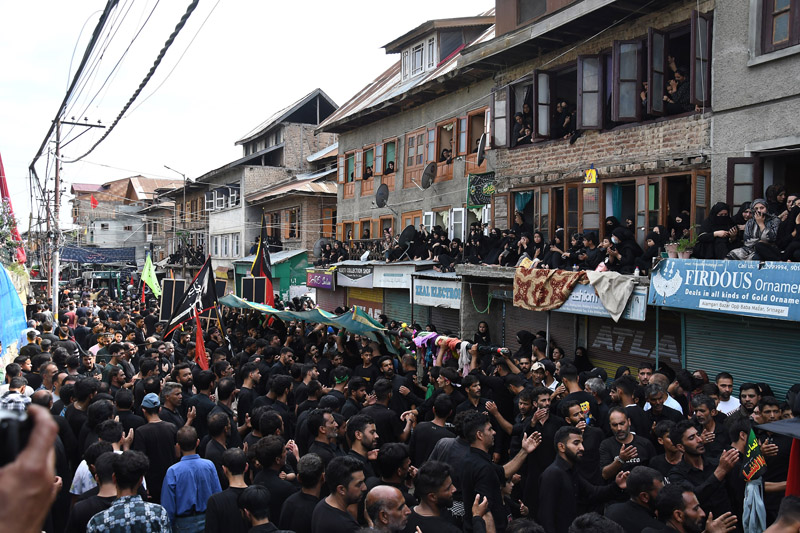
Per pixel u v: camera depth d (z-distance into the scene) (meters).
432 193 22.02
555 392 7.66
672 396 8.32
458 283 16.45
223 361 9.66
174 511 5.77
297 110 40.12
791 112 10.46
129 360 11.25
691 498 4.26
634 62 13.10
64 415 7.85
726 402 8.27
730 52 11.41
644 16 13.14
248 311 21.38
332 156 35.28
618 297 11.14
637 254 11.89
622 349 12.33
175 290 18.31
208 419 6.78
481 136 18.73
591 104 14.11
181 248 46.84
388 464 5.32
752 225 9.60
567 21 13.62
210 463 6.02
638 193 13.20
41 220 29.27
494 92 17.14
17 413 1.09
